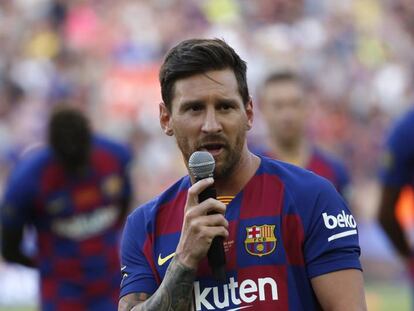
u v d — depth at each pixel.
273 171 7.96
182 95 7.57
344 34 47.00
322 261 7.59
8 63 44.03
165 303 7.45
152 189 37.22
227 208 7.82
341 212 7.79
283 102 17.88
